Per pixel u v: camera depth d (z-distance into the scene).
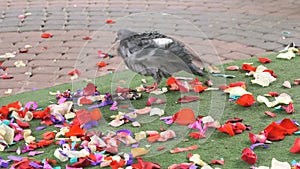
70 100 2.95
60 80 3.29
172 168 2.38
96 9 4.56
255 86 3.00
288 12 4.12
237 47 3.57
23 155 2.56
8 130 2.64
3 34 4.02
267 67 3.21
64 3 4.85
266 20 3.99
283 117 2.70
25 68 3.46
